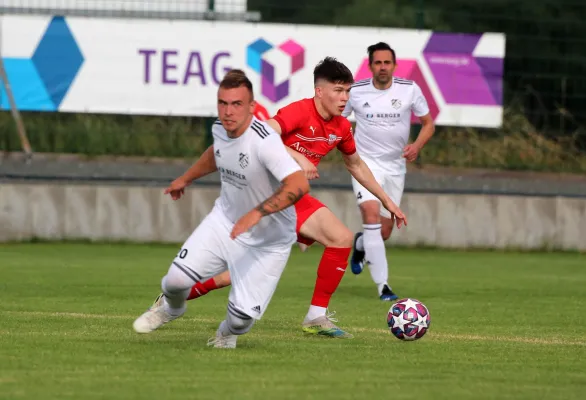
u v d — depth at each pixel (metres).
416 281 42.25
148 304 32.28
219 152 21.00
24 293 34.66
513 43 57.47
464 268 47.78
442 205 55.22
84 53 52.38
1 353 21.33
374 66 37.97
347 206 53.47
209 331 25.73
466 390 18.48
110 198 53.03
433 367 20.98
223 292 36.97
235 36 52.75
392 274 44.78
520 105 58.16
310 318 25.73
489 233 55.62
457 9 63.16
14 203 52.41
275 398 17.23
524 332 27.86
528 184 59.06
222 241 21.47
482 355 22.95
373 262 35.84
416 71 54.06
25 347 22.19
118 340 23.48
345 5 61.47
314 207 26.09
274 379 18.95
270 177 20.89
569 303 35.88
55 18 52.19
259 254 21.56
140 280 39.41
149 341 23.39
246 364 20.50
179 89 52.91
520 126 58.50
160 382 18.41
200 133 57.66
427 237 55.25
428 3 63.94
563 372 20.89
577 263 51.50
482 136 58.75
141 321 23.39
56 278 39.47
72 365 20.00
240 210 21.39
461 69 54.44
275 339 24.62
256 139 20.53
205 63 52.84
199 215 53.62
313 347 23.30
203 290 25.97
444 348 23.86
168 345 22.75
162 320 23.39
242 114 20.30
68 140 57.47
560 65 57.88
